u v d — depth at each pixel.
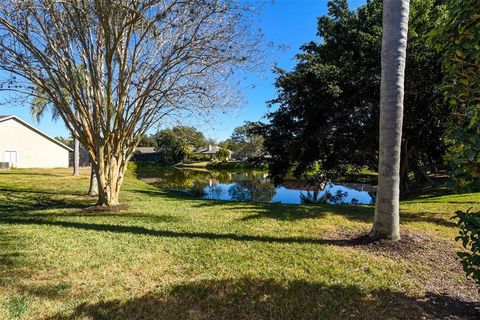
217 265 4.54
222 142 89.81
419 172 20.56
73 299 3.58
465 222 2.97
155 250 5.15
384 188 5.39
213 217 7.84
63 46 8.31
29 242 5.54
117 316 3.26
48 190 14.91
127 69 9.33
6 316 3.20
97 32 8.79
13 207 10.19
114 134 9.23
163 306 3.46
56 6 8.10
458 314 3.34
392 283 4.02
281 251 5.10
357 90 13.27
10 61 7.98
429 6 11.65
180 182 27.91
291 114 15.83
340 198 18.84
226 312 3.36
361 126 14.05
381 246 5.25
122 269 4.40
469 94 3.10
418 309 3.43
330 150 15.20
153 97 9.02
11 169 30.30
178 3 7.28
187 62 8.78
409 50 11.98
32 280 4.02
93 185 13.45
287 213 8.38
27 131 35.16
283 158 16.52
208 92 9.54
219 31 8.31
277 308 3.43
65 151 39.28
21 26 7.80
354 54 14.41
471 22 3.02
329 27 16.19
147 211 8.79
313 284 3.96
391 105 5.23
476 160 2.87
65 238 5.80
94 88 8.76
